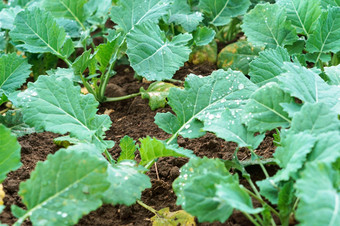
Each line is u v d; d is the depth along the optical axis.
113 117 1.86
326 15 1.77
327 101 1.54
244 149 1.67
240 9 2.01
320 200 1.31
